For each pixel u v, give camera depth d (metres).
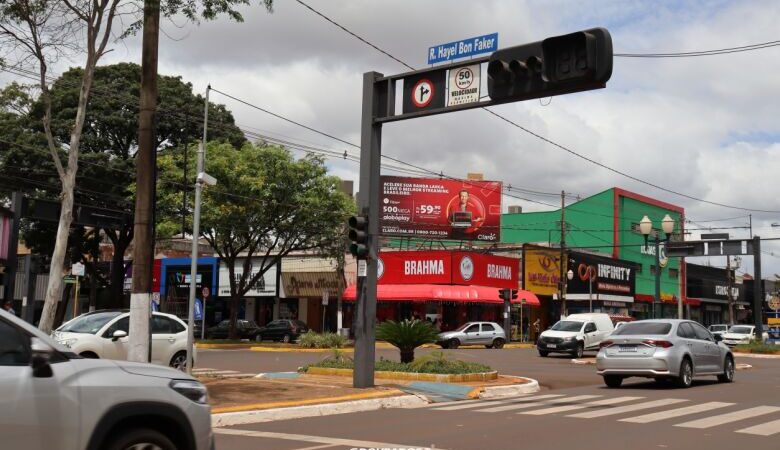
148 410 5.64
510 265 50.25
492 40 13.76
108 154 37.59
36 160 36.62
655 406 13.57
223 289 50.56
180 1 13.77
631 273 59.78
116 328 16.16
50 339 5.50
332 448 9.08
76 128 13.34
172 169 35.50
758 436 10.09
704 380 19.81
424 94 14.70
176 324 17.91
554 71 12.41
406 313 46.78
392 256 47.41
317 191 37.12
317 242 39.41
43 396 5.13
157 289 49.09
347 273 47.53
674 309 68.06
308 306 49.56
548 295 53.03
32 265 25.95
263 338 42.12
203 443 6.01
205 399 6.16
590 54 11.95
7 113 37.25
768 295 87.12
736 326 47.19
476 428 10.86
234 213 36.00
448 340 38.47
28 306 25.78
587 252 57.75
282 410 12.08
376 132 15.48
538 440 9.74
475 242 54.72
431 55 14.60
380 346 39.47
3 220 24.28
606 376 17.69
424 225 51.47
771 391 16.41
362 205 15.49
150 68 13.00
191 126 40.84
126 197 37.97
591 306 51.28
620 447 9.21
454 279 45.22
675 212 68.94
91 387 5.38
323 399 13.18
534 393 16.80
